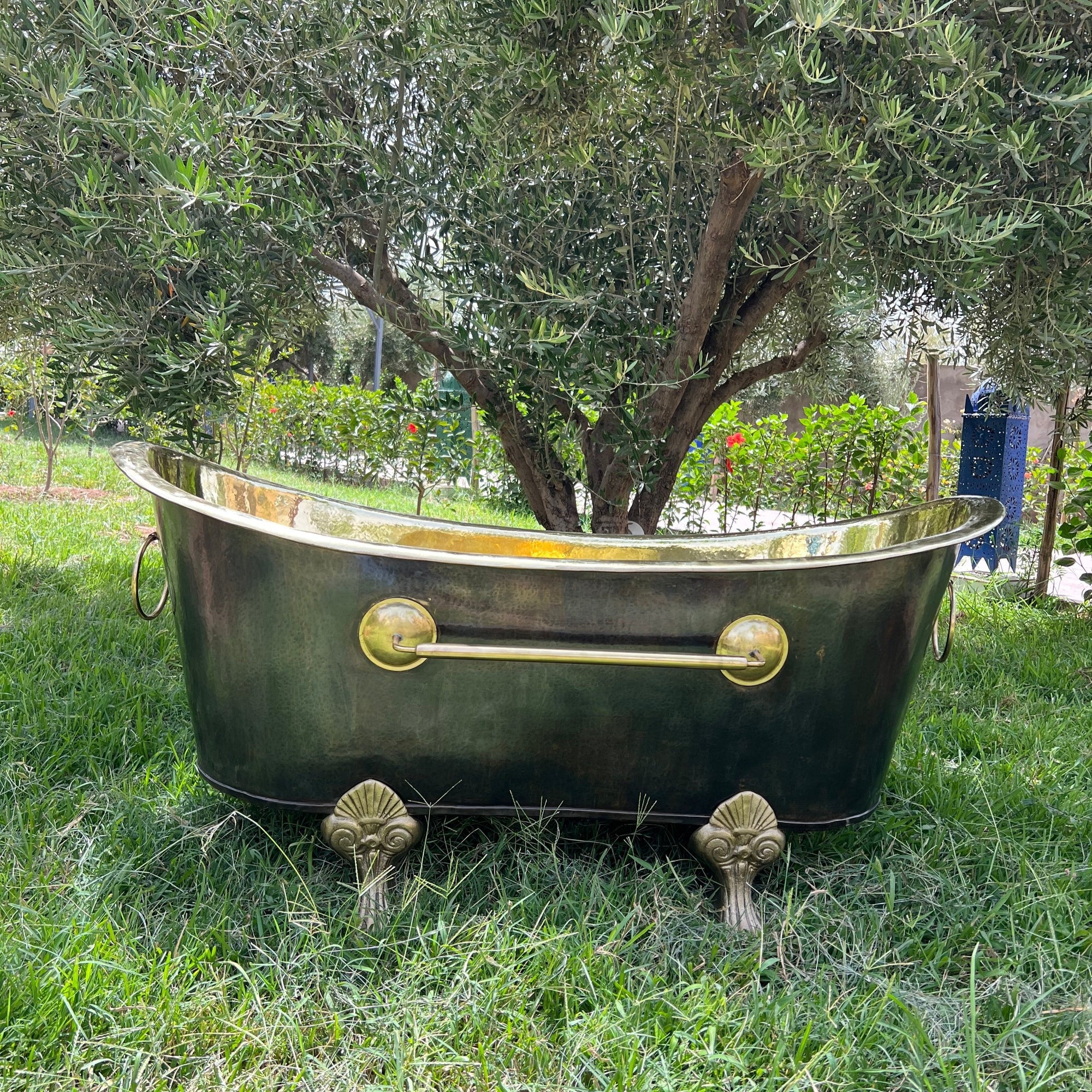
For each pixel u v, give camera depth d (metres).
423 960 1.66
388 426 7.65
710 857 1.91
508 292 2.77
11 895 1.76
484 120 2.55
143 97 2.21
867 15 2.01
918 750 2.65
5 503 6.19
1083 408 4.66
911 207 2.11
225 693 1.84
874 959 1.78
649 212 3.08
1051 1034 1.57
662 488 3.54
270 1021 1.51
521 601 1.76
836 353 4.36
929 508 2.37
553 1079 1.44
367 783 1.83
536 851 2.04
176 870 1.94
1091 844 2.28
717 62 2.24
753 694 1.84
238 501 2.49
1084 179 2.37
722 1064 1.46
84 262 2.53
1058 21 2.18
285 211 2.52
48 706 2.62
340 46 2.59
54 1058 1.43
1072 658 3.90
